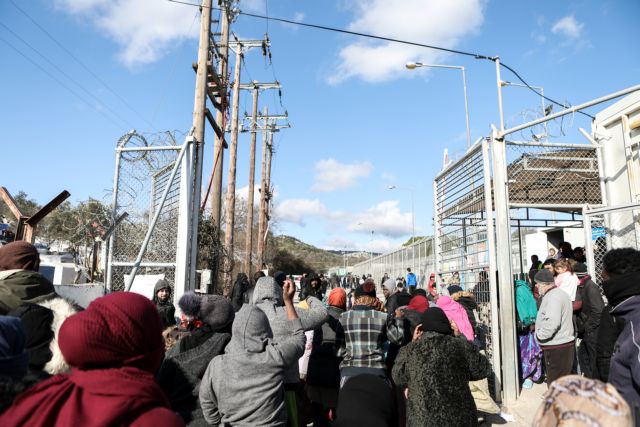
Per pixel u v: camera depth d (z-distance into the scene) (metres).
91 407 1.38
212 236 11.27
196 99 9.72
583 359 5.98
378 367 4.48
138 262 6.54
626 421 1.18
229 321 3.52
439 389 3.42
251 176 27.22
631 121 7.17
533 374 7.10
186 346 3.38
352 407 3.31
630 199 7.19
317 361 5.18
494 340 6.71
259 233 33.84
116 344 1.50
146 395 1.47
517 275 10.78
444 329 3.70
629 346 2.60
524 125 6.73
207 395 3.06
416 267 23.66
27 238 5.87
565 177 7.71
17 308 2.68
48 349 2.52
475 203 7.64
